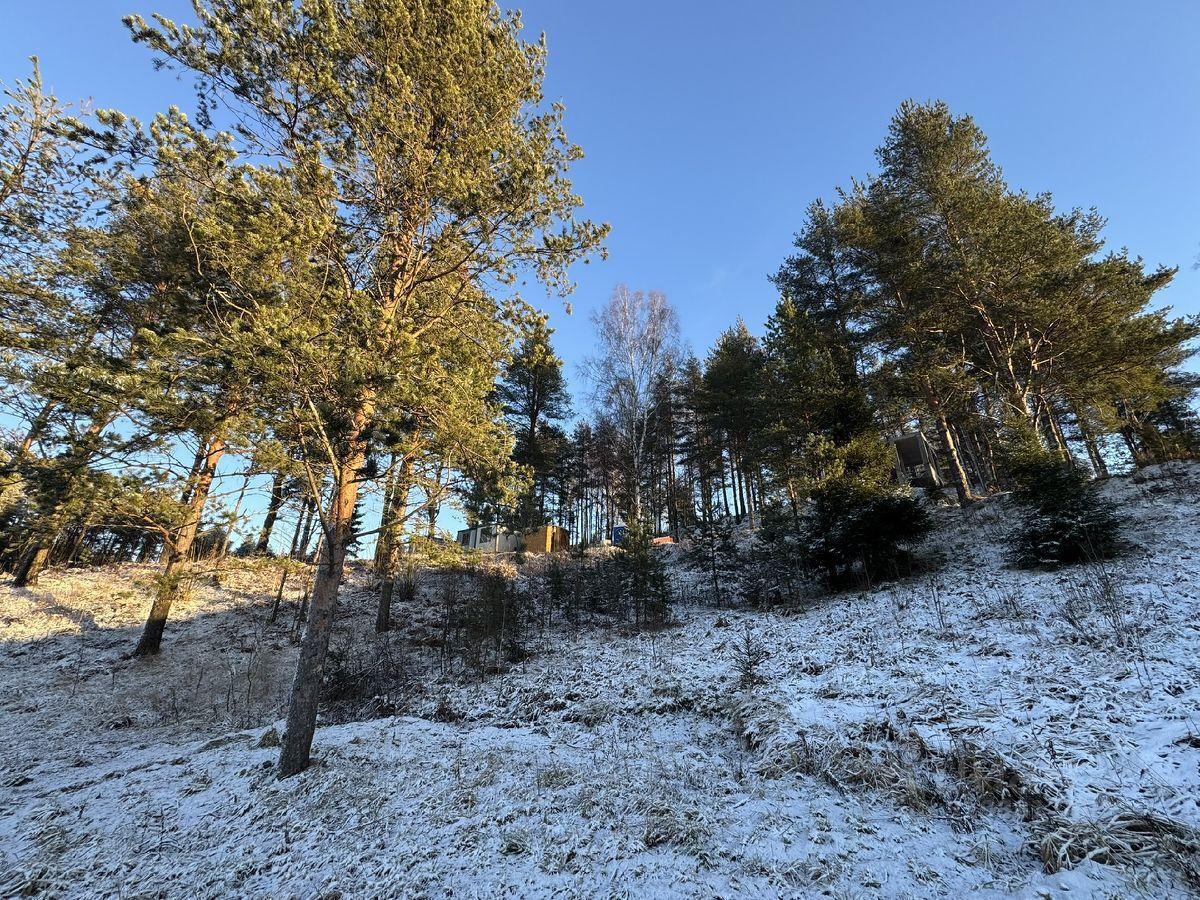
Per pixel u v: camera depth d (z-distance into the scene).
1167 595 7.84
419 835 4.97
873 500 13.58
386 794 5.90
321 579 7.32
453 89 7.90
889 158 20.44
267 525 9.84
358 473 7.94
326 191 7.39
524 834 4.84
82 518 7.91
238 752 7.76
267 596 19.36
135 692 11.59
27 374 9.10
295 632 16.05
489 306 9.88
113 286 12.47
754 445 17.86
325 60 7.25
